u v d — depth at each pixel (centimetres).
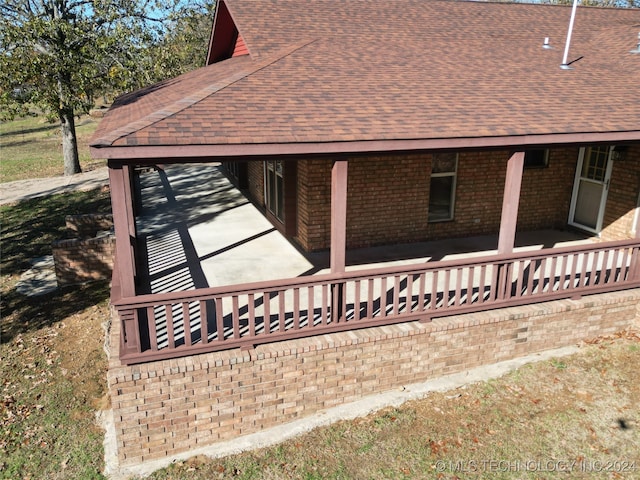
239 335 636
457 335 716
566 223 1119
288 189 1023
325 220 979
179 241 1079
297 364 638
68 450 621
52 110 1800
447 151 683
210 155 569
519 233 1109
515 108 757
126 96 1251
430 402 681
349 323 669
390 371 694
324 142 600
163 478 575
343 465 584
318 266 921
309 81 774
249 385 622
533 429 630
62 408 698
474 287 816
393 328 686
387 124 657
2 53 1670
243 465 589
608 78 935
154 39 2006
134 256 855
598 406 666
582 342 803
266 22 1051
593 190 1049
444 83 834
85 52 1778
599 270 896
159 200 1474
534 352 776
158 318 704
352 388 680
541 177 1086
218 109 640
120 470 589
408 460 588
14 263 1242
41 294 1050
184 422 606
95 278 1099
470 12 1266
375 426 641
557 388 702
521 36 1157
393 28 1113
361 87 776
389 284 823
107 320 923
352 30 1071
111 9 1908
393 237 1026
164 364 589
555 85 874
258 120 625
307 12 1130
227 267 920
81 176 2178
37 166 2498
